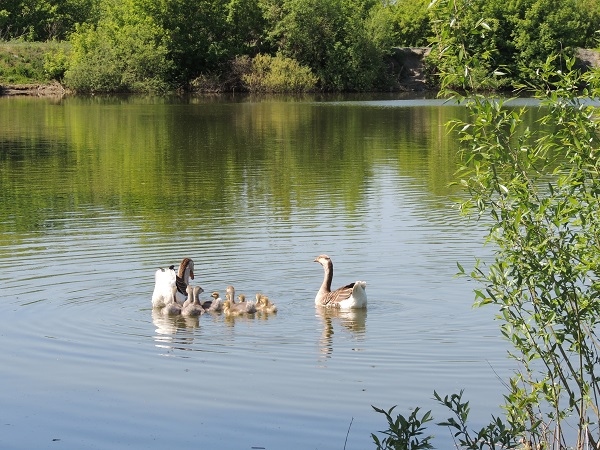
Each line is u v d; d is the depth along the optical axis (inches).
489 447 369.4
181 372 497.0
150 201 1091.9
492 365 501.0
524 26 3567.9
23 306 624.1
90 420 434.9
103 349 537.6
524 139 377.4
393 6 4638.3
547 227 374.9
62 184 1254.9
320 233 866.1
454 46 371.9
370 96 3595.0
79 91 3612.2
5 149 1723.7
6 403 456.1
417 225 899.4
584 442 374.0
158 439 411.2
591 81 379.6
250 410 442.9
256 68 3814.0
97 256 773.9
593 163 372.2
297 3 3826.3
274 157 1585.9
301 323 593.0
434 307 619.5
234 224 920.3
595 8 3764.8
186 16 3860.7
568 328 367.2
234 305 617.0
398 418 351.9
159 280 630.5
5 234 875.4
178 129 2155.5
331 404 449.4
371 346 538.9
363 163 1477.6
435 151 1653.5
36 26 4183.1
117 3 4084.6
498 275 374.3
